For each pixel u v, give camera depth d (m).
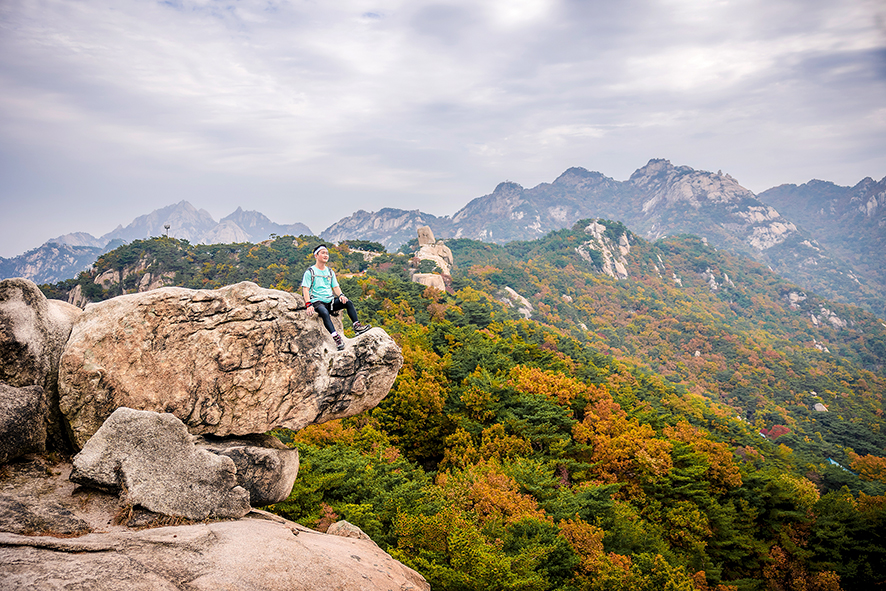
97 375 6.25
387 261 153.12
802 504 39.00
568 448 35.47
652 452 34.56
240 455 6.90
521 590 16.56
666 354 156.25
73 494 5.59
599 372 69.19
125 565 4.55
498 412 37.75
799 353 175.62
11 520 4.77
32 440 5.82
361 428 33.66
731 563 33.59
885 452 98.44
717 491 37.50
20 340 5.77
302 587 5.29
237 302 7.30
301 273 126.75
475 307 83.50
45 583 4.02
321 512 18.52
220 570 4.95
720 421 73.69
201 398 6.88
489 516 21.59
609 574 20.33
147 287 147.88
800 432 105.44
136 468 5.72
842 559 35.25
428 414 38.38
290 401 7.47
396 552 16.67
